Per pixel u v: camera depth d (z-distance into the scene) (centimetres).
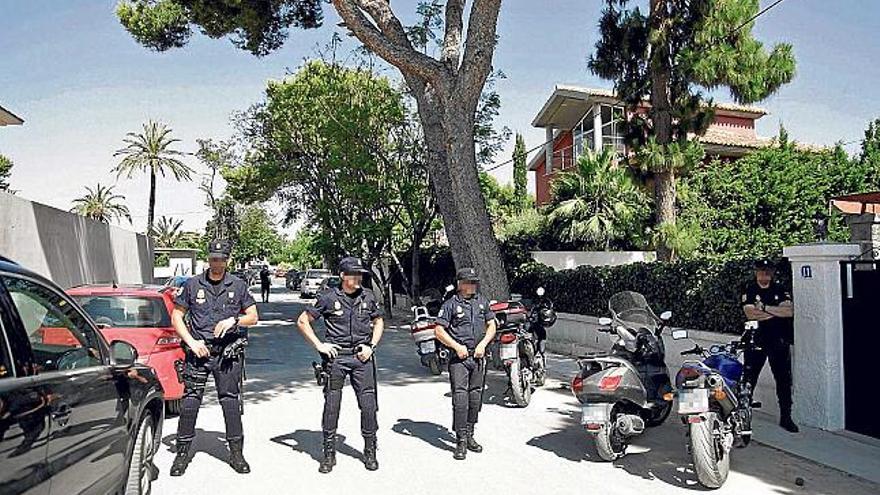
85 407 456
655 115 1603
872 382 826
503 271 1446
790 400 858
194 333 702
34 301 451
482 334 788
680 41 1541
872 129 2344
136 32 1989
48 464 399
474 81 1418
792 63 1477
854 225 1583
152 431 621
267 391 1176
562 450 799
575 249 2466
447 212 1580
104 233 1942
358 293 736
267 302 4125
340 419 956
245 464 708
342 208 3072
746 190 2247
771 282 868
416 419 964
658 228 1597
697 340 1185
